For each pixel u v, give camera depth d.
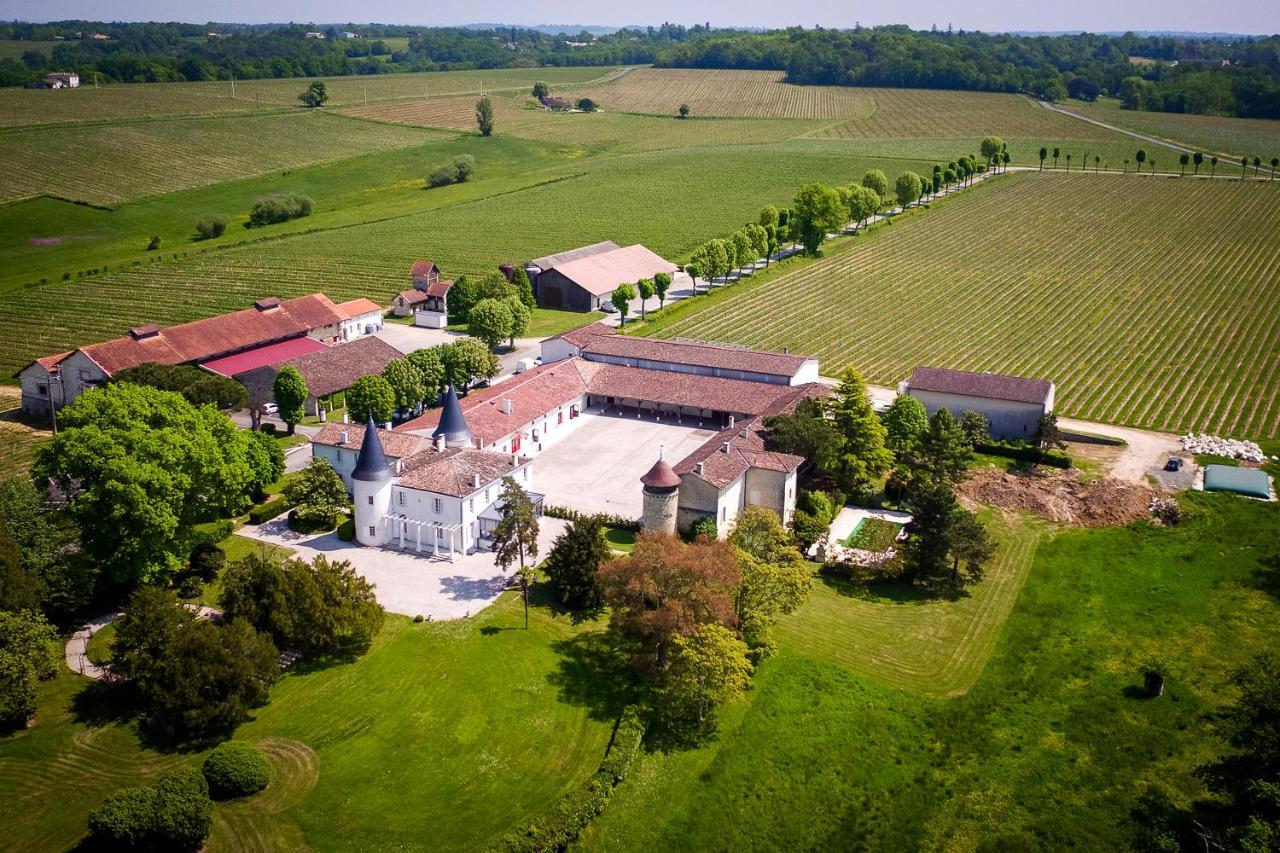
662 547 87.56
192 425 103.75
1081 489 124.00
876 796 75.50
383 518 109.31
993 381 143.12
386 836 69.88
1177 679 87.44
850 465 119.75
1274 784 67.88
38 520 91.75
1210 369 168.38
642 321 197.25
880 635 94.50
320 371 155.62
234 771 72.44
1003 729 81.94
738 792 75.50
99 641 91.00
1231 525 115.06
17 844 68.25
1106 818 72.88
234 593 87.69
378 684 85.50
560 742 79.38
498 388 143.75
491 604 97.81
